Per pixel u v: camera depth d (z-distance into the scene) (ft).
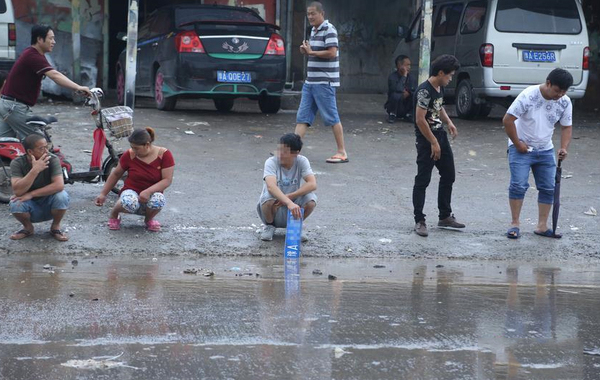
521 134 30.17
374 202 34.12
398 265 27.20
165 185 28.53
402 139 46.98
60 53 61.31
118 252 27.02
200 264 26.22
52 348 17.74
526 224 32.30
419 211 30.27
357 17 71.61
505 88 53.06
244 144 43.45
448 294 23.49
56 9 60.90
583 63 53.93
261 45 50.34
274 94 51.34
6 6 52.01
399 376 16.66
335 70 39.42
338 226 30.94
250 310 21.04
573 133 51.34
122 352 17.60
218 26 49.85
